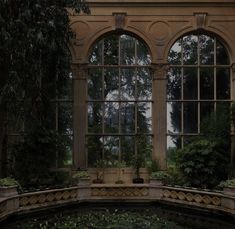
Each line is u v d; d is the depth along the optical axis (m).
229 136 19.88
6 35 16.48
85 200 18.48
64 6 18.47
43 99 19.25
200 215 16.30
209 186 18.47
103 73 21.59
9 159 19.84
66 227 13.05
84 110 21.20
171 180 18.91
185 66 21.55
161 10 21.39
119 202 18.61
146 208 17.78
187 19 21.36
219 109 20.36
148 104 21.58
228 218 15.05
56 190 17.14
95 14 21.31
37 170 19.00
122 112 21.55
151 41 21.34
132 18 21.34
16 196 15.05
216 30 21.33
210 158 18.59
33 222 14.42
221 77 21.62
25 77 17.23
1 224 14.00
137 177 20.64
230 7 21.36
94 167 21.14
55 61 18.52
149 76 21.66
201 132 20.44
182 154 18.81
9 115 18.41
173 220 14.86
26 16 16.94
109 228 12.77
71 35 19.00
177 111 21.53
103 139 21.38
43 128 19.31
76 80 21.20
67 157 21.09
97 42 21.61
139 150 21.06
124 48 21.64
